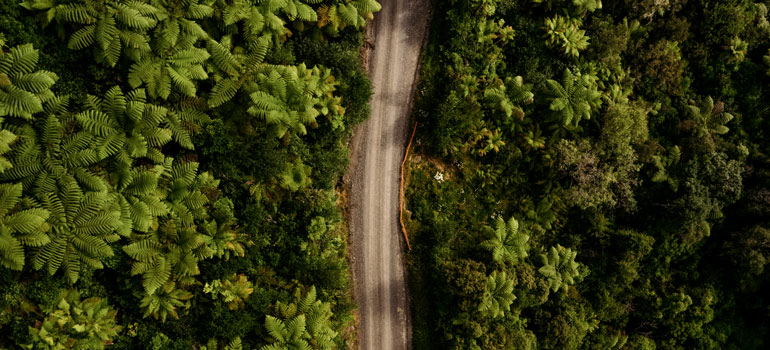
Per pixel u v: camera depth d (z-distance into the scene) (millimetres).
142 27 17156
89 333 17781
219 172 20266
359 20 22406
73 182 16859
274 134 20719
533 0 25016
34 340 16844
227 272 20531
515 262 25453
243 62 19688
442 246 25531
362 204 25031
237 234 20797
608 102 26688
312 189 22578
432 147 25797
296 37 21625
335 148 23578
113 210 17453
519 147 26516
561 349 26281
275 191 22016
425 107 25250
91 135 17203
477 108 24797
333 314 23328
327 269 22766
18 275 16688
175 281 19078
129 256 18531
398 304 25516
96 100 17531
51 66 16812
